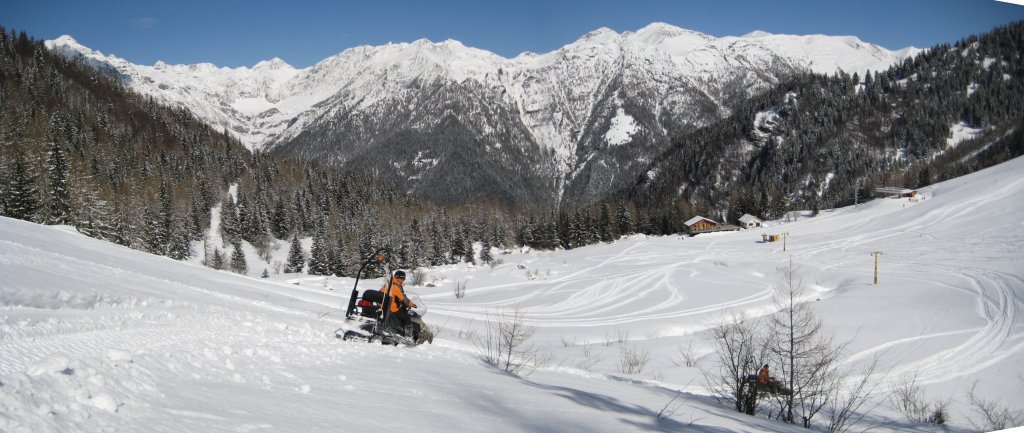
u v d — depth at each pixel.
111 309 7.08
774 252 83.31
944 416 16.44
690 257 83.88
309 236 115.50
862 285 51.59
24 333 4.51
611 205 136.75
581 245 120.50
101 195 68.06
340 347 7.37
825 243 87.00
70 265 11.38
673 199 193.50
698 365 21.33
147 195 93.50
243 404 3.42
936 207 95.12
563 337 29.75
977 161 126.44
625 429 4.81
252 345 6.02
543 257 100.06
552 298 49.59
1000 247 65.81
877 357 25.94
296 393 4.08
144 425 2.57
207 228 108.50
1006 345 27.78
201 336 6.02
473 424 4.05
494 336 20.45
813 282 56.81
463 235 105.06
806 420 10.63
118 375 3.28
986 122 148.75
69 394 2.63
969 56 173.88
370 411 3.89
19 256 10.48
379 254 9.63
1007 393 20.22
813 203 135.00
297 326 8.97
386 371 6.05
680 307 44.56
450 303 44.72
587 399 6.48
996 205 87.00
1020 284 44.88
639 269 69.44
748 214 126.06
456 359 8.89
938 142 152.62
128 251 22.19
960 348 27.64
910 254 69.19
